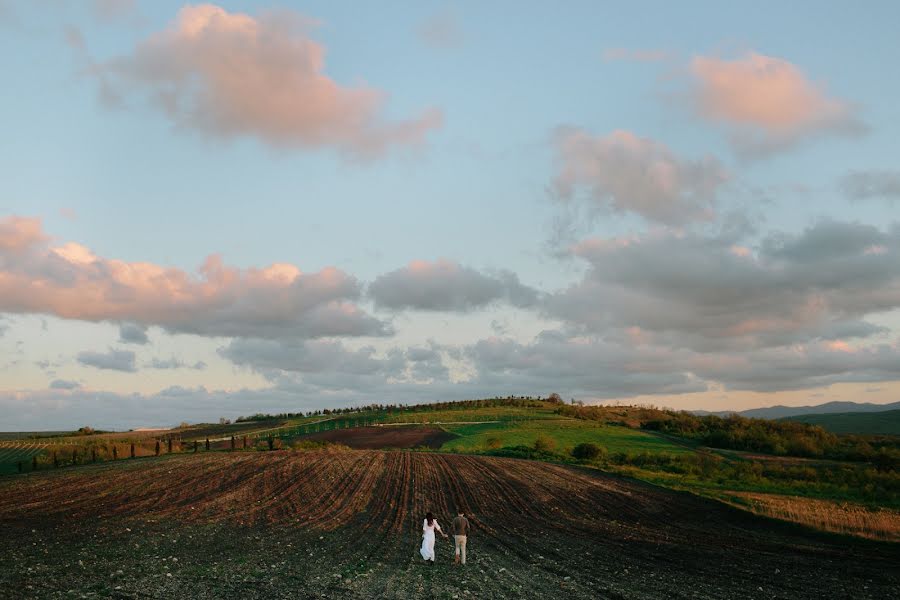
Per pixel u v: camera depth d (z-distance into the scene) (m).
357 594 19.42
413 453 90.69
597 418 166.38
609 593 20.55
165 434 141.88
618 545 32.19
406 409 184.88
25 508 40.41
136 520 36.12
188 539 30.16
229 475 61.06
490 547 30.98
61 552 25.58
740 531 38.12
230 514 39.75
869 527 39.00
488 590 20.62
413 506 46.22
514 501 50.28
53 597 17.50
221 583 20.34
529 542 32.75
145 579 20.48
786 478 72.88
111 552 25.86
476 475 66.50
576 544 32.28
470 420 153.25
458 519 26.17
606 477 67.19
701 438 127.06
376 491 53.59
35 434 142.25
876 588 22.62
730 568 26.19
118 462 75.69
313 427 148.25
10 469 72.12
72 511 39.31
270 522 37.12
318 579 21.56
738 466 77.88
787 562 27.94
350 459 79.31
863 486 63.47
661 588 21.56
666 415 167.00
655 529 38.41
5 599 17.22
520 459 86.88
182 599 17.88
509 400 198.75
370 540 31.91
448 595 19.58
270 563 24.50
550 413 170.12
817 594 21.34
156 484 54.16
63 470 66.69
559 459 90.44
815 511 44.34
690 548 31.48
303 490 52.75
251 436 132.75
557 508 47.19
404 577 22.61
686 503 50.16
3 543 27.69
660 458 89.44
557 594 20.22
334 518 39.62
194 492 49.75
